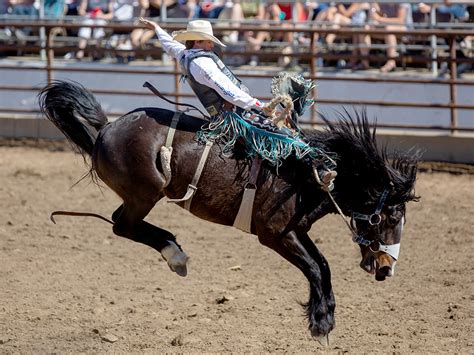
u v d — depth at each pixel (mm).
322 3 28484
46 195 22453
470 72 29000
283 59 28719
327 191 11797
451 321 13789
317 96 27781
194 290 15383
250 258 17562
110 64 29469
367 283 15938
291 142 11781
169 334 13047
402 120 27250
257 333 13180
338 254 17891
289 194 11805
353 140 12000
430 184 23953
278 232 11828
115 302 14578
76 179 24312
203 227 20047
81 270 16469
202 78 11633
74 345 12438
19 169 25094
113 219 12859
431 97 26969
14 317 13602
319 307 11656
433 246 18422
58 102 12258
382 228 12188
